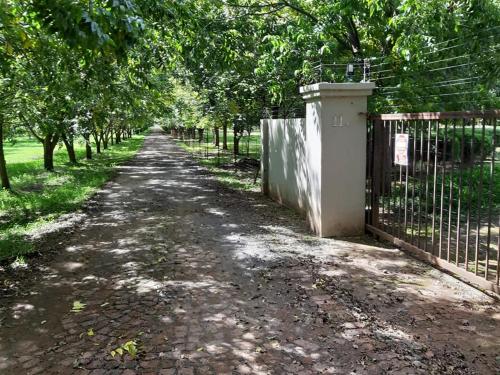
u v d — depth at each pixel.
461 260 5.66
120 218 8.55
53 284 5.12
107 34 4.08
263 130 11.00
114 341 3.78
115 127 31.48
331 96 6.55
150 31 7.80
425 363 3.37
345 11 8.80
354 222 6.91
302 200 8.39
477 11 7.41
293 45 9.60
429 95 8.23
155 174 16.11
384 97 8.79
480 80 7.46
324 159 6.69
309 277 5.17
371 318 4.12
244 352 3.57
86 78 8.44
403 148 5.94
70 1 3.75
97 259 6.00
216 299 4.60
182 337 3.82
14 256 6.11
